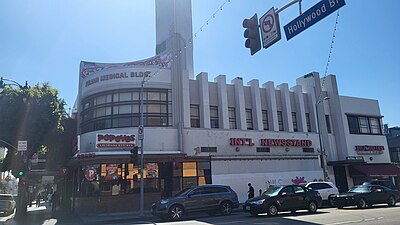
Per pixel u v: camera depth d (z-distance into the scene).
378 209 18.59
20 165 23.72
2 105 23.27
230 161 27.14
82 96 27.91
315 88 33.88
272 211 16.53
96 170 22.95
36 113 23.69
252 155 28.09
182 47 29.92
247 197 26.98
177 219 16.75
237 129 28.33
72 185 29.62
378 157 35.84
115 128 24.77
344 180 33.06
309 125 33.16
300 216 15.67
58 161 30.78
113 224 15.95
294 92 33.22
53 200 28.89
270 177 28.50
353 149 34.12
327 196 22.98
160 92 26.14
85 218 20.64
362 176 33.84
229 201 18.55
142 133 21.19
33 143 24.23
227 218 16.11
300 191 17.67
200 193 17.92
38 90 24.58
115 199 22.73
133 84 25.58
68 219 20.59
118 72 25.89
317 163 31.52
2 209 28.42
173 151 24.83
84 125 26.92
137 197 23.31
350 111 35.19
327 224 11.99
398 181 35.41
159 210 16.97
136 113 25.17
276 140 29.59
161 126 25.41
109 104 25.53
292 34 9.58
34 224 18.14
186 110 26.41
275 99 31.41
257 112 29.81
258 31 10.46
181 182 24.95
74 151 28.47
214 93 28.84
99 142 23.20
